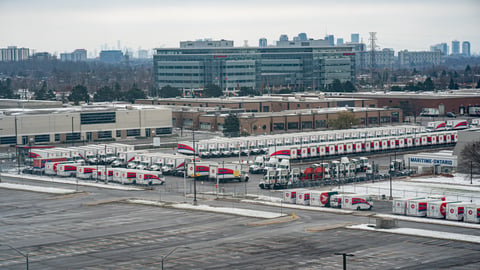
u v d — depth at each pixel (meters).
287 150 186.00
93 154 193.25
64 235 108.56
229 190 150.50
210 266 88.25
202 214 123.62
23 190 153.12
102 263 91.19
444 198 125.44
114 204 135.50
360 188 148.88
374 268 85.75
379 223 108.12
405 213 121.12
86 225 115.94
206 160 193.38
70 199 142.00
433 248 95.38
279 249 96.31
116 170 165.38
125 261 91.88
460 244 97.62
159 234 107.62
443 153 180.88
